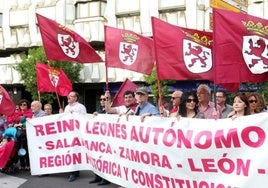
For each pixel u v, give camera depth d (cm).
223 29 618
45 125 847
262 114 535
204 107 709
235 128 555
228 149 562
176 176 623
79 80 2808
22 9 3177
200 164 591
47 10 3069
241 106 630
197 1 2531
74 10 2992
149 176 663
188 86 2380
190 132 602
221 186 570
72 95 880
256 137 537
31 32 3120
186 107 720
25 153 924
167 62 687
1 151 889
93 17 2866
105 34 859
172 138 624
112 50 855
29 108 1093
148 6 2705
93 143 784
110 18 2844
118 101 1080
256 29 620
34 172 855
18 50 3256
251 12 2408
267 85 1692
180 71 688
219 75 619
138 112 756
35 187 797
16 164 977
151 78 2202
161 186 646
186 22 2566
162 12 2667
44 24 889
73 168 835
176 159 620
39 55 2584
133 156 690
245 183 545
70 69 2602
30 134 855
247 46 620
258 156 534
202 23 2530
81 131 813
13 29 3222
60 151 842
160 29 686
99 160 770
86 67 2831
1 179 867
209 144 580
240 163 551
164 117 644
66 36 907
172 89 2420
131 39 847
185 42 688
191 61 689
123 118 707
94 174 861
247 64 621
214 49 620
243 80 623
